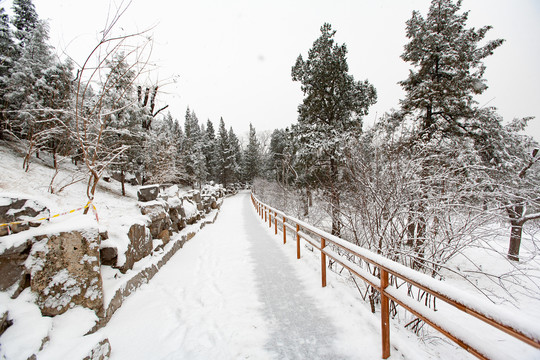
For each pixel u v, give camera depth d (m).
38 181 9.62
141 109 13.11
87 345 2.13
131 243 4.14
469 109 10.12
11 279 2.36
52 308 2.44
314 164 13.36
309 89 14.55
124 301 3.41
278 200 18.22
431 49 10.52
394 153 4.42
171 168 19.59
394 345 2.35
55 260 2.60
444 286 1.64
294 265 5.11
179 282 4.31
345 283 4.03
